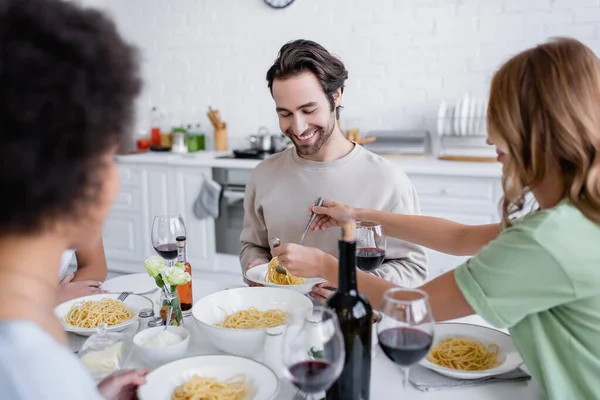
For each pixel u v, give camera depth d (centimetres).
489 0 333
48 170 50
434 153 361
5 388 51
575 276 92
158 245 149
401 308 87
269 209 185
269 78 167
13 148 49
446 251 143
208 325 114
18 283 56
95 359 103
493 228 136
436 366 108
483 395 102
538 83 94
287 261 128
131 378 96
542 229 93
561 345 98
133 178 389
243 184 358
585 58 93
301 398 98
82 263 173
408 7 353
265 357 109
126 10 437
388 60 364
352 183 176
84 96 51
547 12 321
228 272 374
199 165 364
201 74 423
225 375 103
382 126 374
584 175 93
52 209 53
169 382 100
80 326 128
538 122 94
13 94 48
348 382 89
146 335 118
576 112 91
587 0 311
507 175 103
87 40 52
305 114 164
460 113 330
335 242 176
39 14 51
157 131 432
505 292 97
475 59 342
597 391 96
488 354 116
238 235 365
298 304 133
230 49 410
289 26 388
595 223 94
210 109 409
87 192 55
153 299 149
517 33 330
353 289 89
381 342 89
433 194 308
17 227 53
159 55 434
